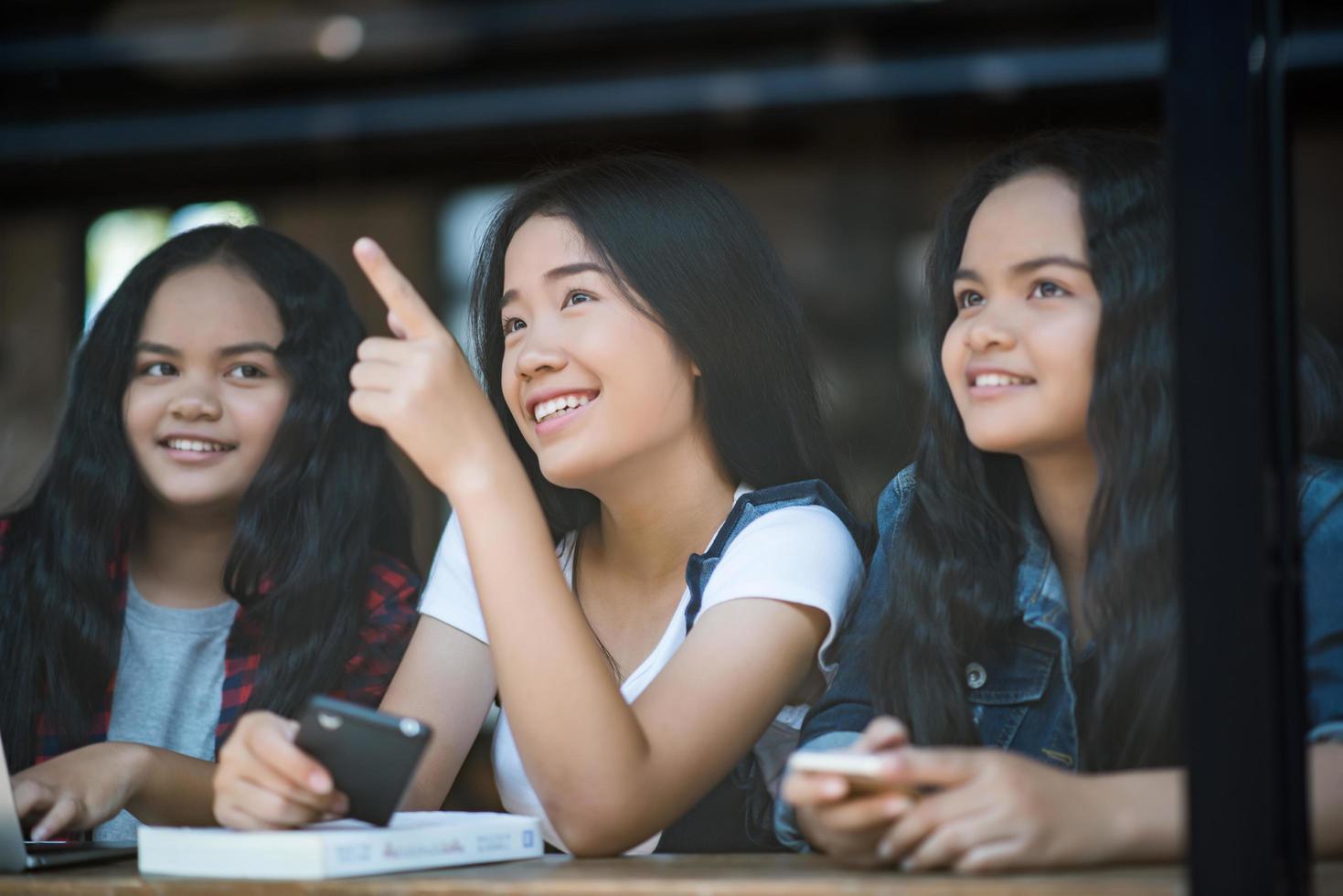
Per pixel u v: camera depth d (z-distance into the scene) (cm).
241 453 232
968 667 179
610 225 194
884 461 570
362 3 575
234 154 601
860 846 139
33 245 579
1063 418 175
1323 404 191
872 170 591
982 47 562
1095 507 172
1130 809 137
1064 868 135
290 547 229
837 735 176
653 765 162
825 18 572
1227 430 121
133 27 575
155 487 230
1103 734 172
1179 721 167
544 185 203
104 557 232
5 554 233
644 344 192
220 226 244
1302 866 123
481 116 597
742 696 174
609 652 200
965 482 182
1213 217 122
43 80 589
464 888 134
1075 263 175
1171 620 168
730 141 599
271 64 593
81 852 173
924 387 191
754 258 204
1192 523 121
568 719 157
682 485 198
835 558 187
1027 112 566
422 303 162
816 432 209
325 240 610
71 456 235
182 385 231
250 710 223
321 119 602
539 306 196
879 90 575
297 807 154
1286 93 130
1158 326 172
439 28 582
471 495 160
